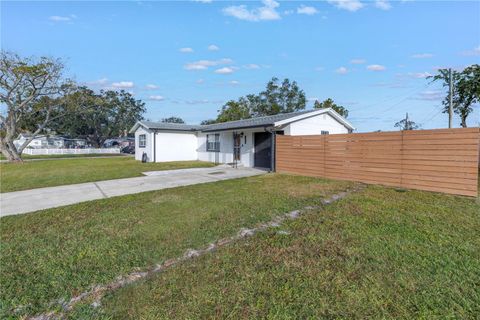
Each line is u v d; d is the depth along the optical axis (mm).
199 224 4242
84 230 4082
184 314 2068
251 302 2207
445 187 6512
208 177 9953
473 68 13359
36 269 2848
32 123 25109
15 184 8688
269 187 7469
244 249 3264
